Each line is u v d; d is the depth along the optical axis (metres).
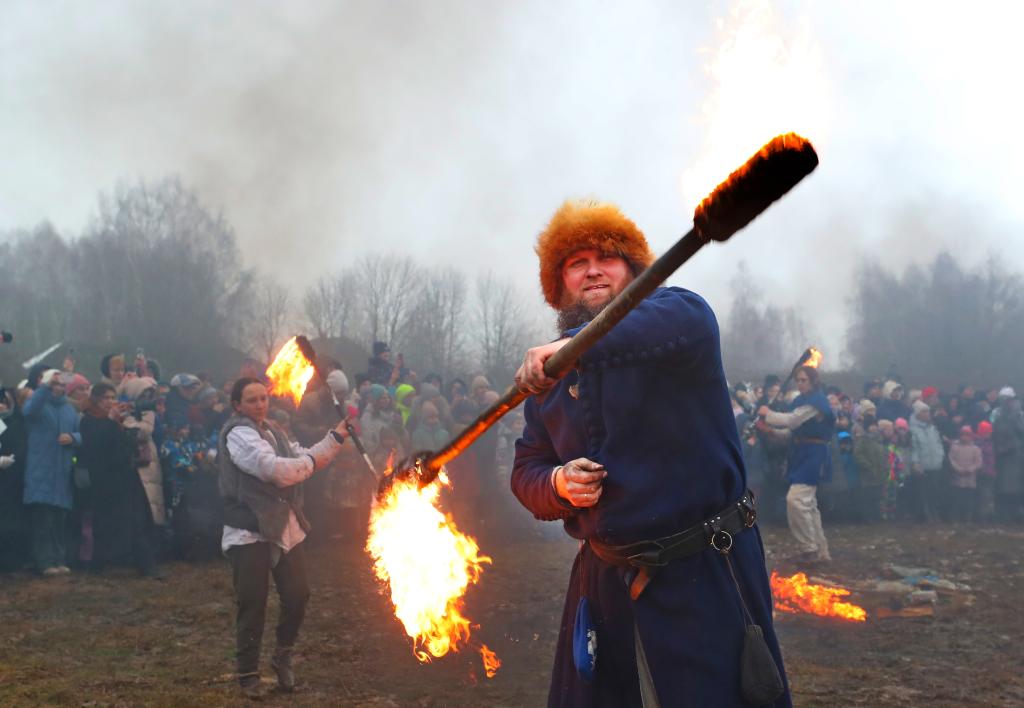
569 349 2.12
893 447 13.21
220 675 5.64
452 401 12.47
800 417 9.48
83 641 6.41
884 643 6.62
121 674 5.61
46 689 5.20
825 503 12.48
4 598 7.68
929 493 13.40
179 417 9.57
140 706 4.95
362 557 9.55
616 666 2.55
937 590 8.20
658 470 2.40
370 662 6.00
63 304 26.64
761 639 2.36
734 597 2.40
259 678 5.31
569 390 2.51
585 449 2.50
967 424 14.56
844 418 12.92
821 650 6.48
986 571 9.46
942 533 11.97
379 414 10.64
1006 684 5.62
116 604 7.57
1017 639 6.75
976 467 13.33
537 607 7.54
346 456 10.28
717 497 2.42
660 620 2.39
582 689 2.55
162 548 9.48
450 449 2.93
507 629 6.86
